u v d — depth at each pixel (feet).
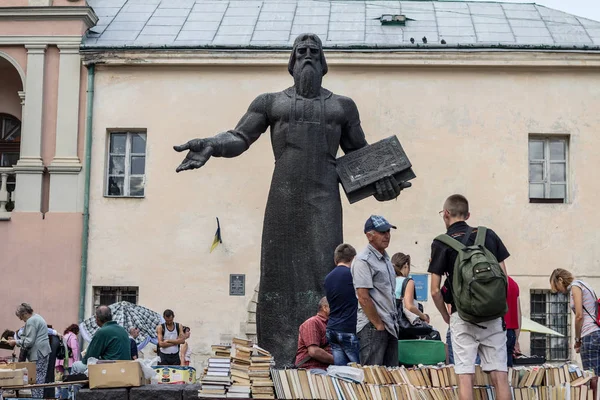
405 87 87.92
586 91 87.71
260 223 86.89
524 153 87.15
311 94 37.24
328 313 34.40
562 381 31.68
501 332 28.96
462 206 29.78
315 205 36.58
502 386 28.71
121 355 43.11
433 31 93.45
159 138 88.33
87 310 86.43
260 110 37.65
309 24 94.99
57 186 88.38
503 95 87.71
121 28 93.45
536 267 85.97
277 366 36.04
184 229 87.04
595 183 86.99
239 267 86.28
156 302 86.12
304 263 36.40
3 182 89.51
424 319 39.52
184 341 66.33
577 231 86.53
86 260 86.94
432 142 87.30
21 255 87.51
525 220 86.43
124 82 89.04
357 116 37.76
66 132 89.04
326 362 33.68
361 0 101.35
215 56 88.02
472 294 27.99
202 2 100.27
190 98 88.53
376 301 33.27
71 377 41.27
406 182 37.63
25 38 89.76
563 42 89.97
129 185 88.89
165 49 88.12
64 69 89.61
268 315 36.55
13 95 95.50
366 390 30.53
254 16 96.99
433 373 30.96
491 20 96.32
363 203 86.22
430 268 29.45
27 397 41.37
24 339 57.88
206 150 36.60
